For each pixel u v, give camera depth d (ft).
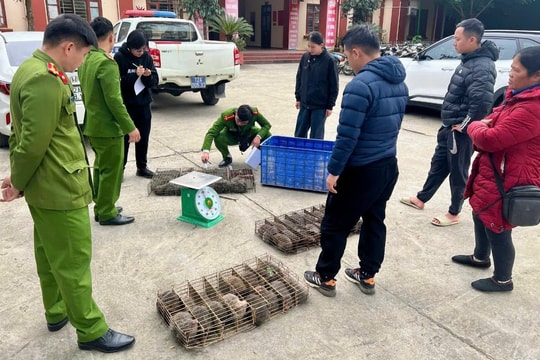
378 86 7.42
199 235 11.25
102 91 10.42
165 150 18.52
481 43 11.00
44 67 5.83
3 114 16.12
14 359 7.11
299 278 9.43
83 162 6.66
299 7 64.28
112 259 10.04
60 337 7.63
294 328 7.97
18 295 8.71
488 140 7.82
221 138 15.72
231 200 13.51
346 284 9.37
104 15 45.60
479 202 8.43
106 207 11.46
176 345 7.49
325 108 15.74
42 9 42.11
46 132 5.81
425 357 7.36
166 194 13.67
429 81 24.80
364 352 7.43
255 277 9.11
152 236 11.15
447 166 12.34
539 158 7.81
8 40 17.65
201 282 9.20
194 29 28.07
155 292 8.89
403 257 10.48
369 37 7.61
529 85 7.56
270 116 24.99
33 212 6.47
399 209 13.17
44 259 7.14
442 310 8.56
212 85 26.37
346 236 8.46
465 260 10.14
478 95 10.51
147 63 13.60
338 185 8.09
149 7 48.52
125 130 10.71
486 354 7.45
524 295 9.07
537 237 11.53
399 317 8.34
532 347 7.63
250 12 73.00
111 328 7.83
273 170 14.46
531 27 69.72
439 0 67.97
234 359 7.22
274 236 10.73
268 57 56.13
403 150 19.39
